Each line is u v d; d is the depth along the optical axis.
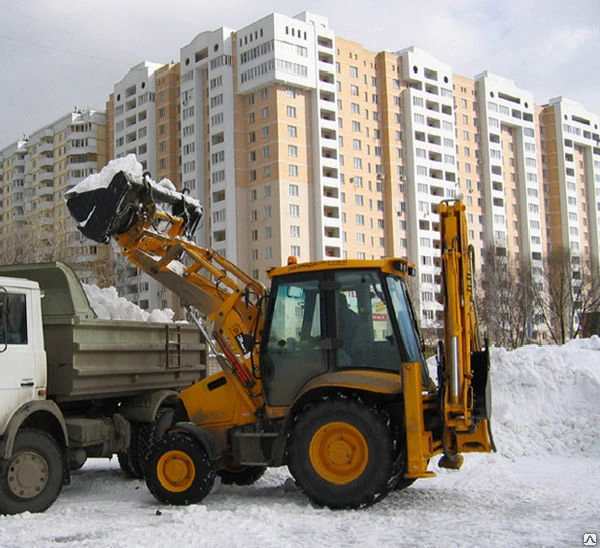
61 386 8.09
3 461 7.34
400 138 73.56
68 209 9.06
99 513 7.67
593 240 91.94
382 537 6.27
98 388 8.52
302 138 65.44
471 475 9.86
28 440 7.57
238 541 6.16
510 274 55.31
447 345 7.61
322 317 8.09
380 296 7.99
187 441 8.12
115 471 11.12
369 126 71.62
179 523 6.99
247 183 65.81
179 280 8.98
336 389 7.82
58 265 8.49
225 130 65.81
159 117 74.94
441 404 7.56
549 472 10.06
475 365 7.85
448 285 7.70
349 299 8.08
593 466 10.46
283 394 8.12
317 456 7.59
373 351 7.88
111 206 8.78
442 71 78.25
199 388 8.76
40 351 7.95
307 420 7.64
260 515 7.23
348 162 69.00
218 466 8.60
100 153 82.50
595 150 93.94
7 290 7.68
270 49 63.56
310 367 8.05
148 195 9.06
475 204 81.75
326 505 7.50
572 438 11.98
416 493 8.53
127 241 9.07
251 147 65.81
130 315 10.49
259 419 8.30
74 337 8.14
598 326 35.75
